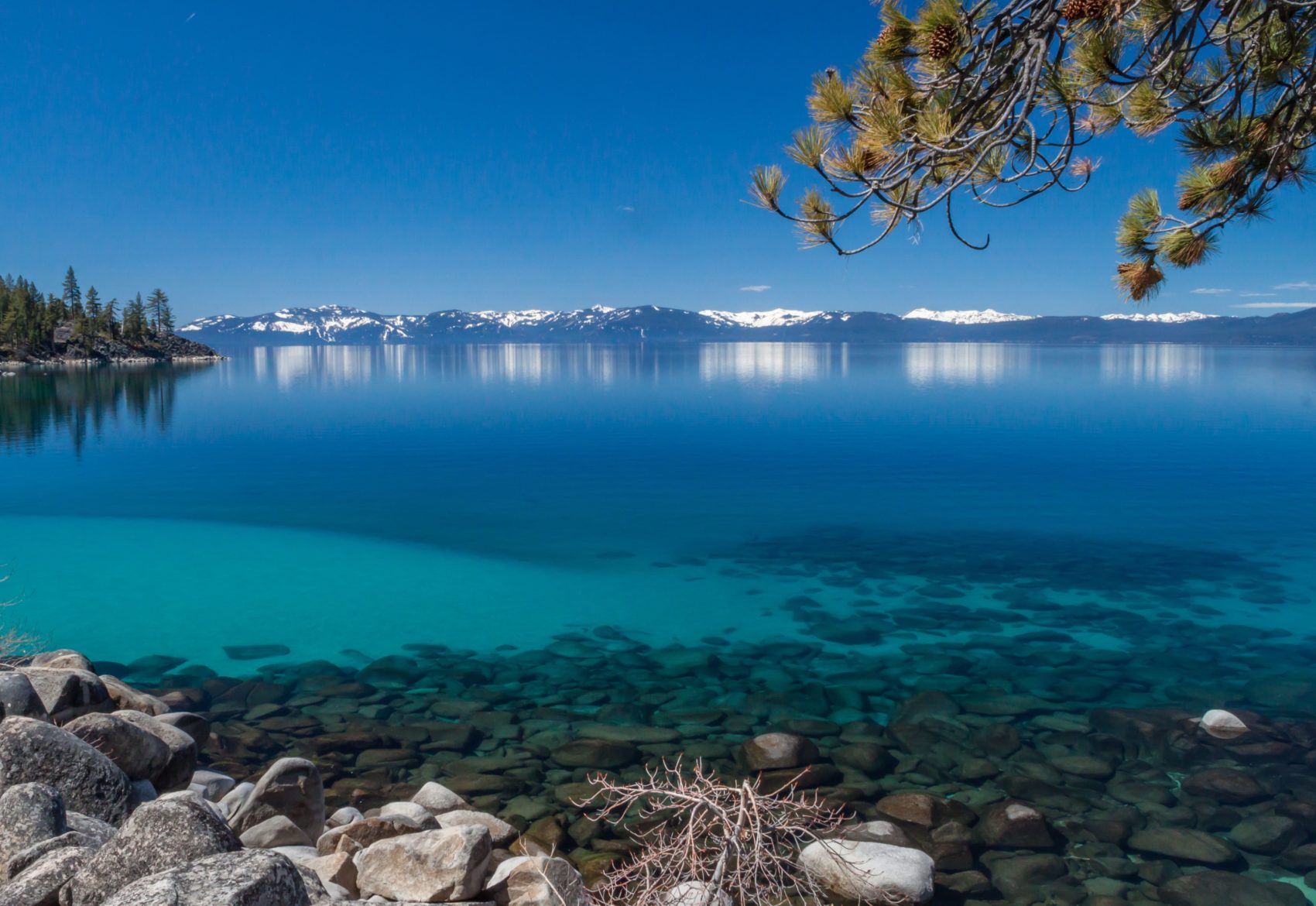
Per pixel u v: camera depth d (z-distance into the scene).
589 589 15.64
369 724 9.22
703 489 26.77
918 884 5.91
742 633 13.03
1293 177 5.30
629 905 3.76
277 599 14.92
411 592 15.38
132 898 2.85
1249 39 4.96
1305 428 42.31
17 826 4.04
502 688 10.56
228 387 87.00
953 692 10.34
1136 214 5.50
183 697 9.98
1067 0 4.38
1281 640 12.50
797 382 89.12
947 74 4.76
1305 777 7.89
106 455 35.28
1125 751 8.52
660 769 8.07
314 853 5.52
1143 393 68.88
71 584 15.80
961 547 19.02
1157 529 20.62
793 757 8.17
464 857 4.73
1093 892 6.13
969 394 68.75
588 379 98.75
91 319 186.25
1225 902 6.02
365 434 43.66
